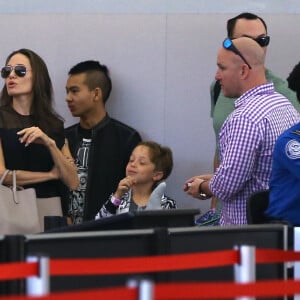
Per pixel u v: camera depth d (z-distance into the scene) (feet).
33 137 72.43
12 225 69.97
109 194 83.82
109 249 46.01
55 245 44.96
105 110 86.58
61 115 88.69
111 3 89.35
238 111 63.87
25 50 76.23
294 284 46.03
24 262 43.75
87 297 41.22
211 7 88.33
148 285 41.34
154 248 46.75
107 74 85.92
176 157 88.53
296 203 57.47
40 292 42.91
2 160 73.46
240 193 64.23
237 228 49.26
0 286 44.16
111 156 84.33
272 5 87.76
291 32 87.35
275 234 50.34
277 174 58.39
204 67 88.33
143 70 88.84
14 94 74.84
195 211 52.70
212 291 43.68
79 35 89.10
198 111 88.48
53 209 74.38
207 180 67.77
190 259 46.39
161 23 88.58
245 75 64.54
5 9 89.92
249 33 76.07
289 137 57.31
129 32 88.84
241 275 46.68
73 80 84.43
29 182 73.36
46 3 89.61
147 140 88.69
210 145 88.48
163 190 74.64
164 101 88.69
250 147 62.85
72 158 78.38
